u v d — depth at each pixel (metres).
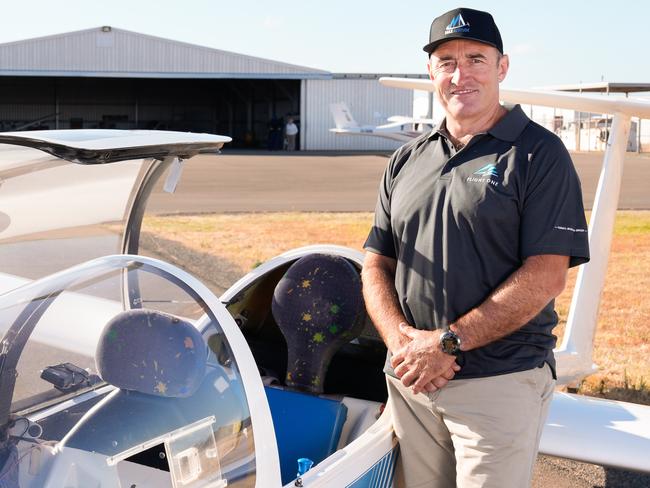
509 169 2.01
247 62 43.41
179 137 2.27
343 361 2.86
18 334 1.73
